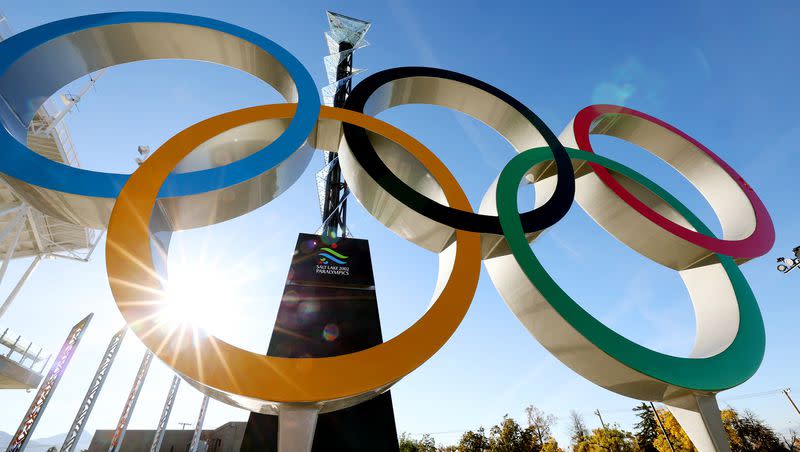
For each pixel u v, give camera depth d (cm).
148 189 514
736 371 608
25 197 560
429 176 711
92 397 1371
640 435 4459
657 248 795
